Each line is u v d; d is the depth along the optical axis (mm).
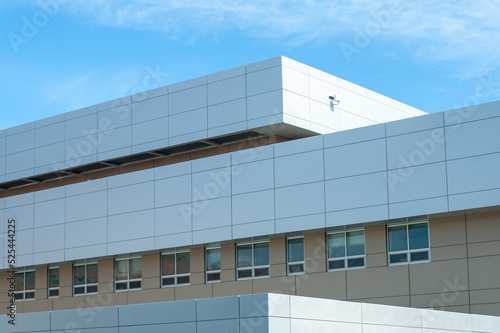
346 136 32031
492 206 28188
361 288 31438
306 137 36531
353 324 22438
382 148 31031
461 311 28969
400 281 30562
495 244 28641
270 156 34000
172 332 21344
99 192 40000
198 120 37969
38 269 43125
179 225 36438
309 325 20766
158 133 39344
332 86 38812
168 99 39344
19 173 45281
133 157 40906
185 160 39531
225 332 20250
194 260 36688
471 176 28781
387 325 23766
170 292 37219
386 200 30562
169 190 37125
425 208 29594
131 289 38844
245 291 34625
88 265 41000
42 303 42500
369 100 41594
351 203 31406
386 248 31094
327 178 32219
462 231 29453
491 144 28562
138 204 38188
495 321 28016
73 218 40875
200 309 20906
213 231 35156
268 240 34469
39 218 42500
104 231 39312
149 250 37344
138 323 22125
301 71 36750
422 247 30344
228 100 37125
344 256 32188
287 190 33219
